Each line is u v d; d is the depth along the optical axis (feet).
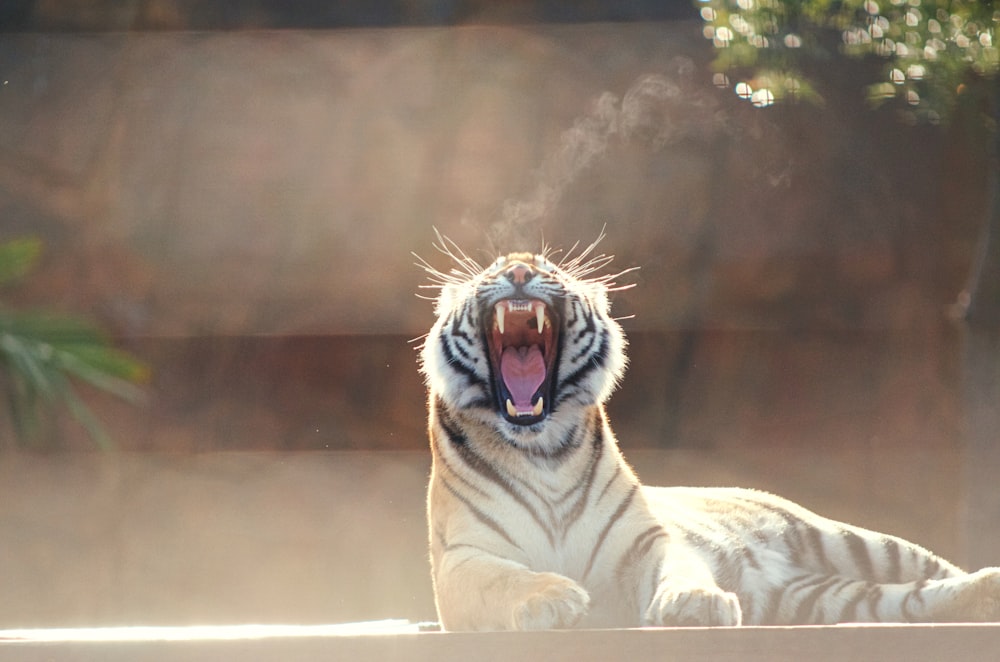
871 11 81.51
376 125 152.35
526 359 47.88
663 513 49.34
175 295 148.36
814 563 51.49
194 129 150.51
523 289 46.37
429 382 48.47
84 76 149.89
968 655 31.78
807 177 150.92
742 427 152.25
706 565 47.42
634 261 152.15
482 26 154.51
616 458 46.96
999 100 85.10
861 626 32.04
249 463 148.87
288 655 32.81
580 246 151.23
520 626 36.58
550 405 46.03
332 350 151.64
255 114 151.53
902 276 149.48
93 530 141.28
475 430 45.96
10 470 140.46
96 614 138.72
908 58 81.92
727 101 150.61
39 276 142.41
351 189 151.43
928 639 31.81
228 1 154.10
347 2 155.63
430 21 154.81
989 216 87.76
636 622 44.29
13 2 150.51
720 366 153.48
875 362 150.20
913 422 147.43
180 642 32.94
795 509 52.85
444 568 43.55
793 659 31.91
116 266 146.30
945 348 146.82
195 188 149.69
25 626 137.28
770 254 151.23
